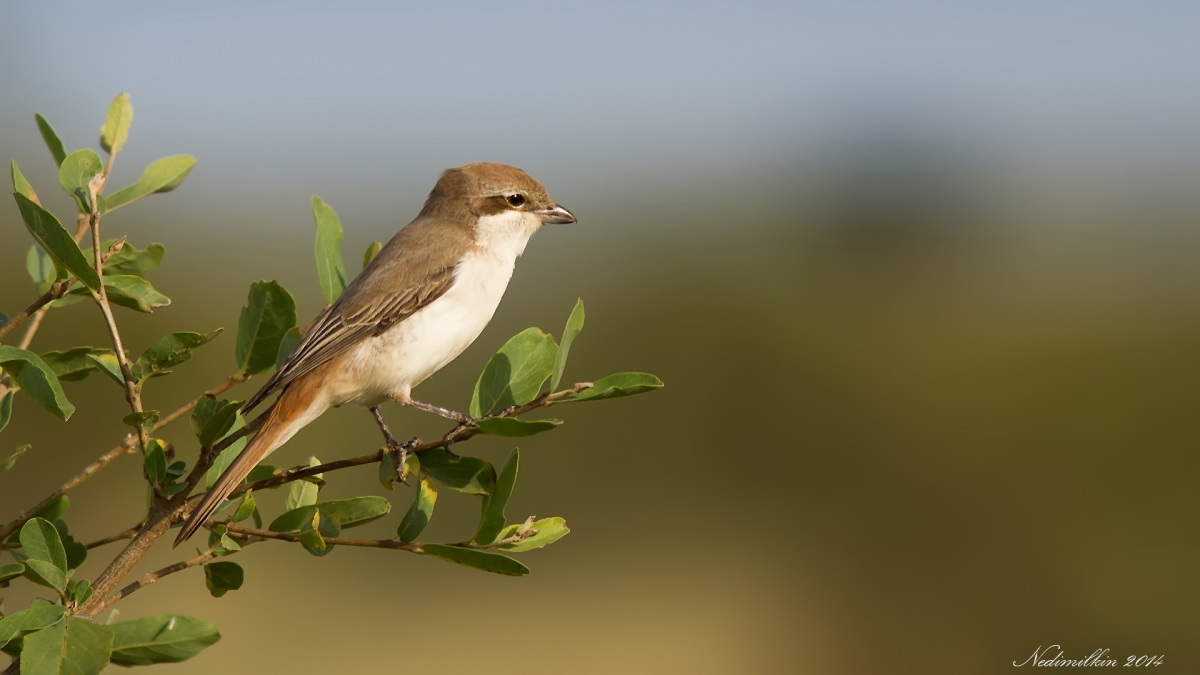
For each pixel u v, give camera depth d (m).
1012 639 17.11
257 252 18.19
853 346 19.72
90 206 5.89
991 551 18.23
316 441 16.06
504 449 18.27
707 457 19.41
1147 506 17.75
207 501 5.86
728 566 18.39
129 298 6.17
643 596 17.77
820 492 19.23
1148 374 18.39
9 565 5.27
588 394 6.00
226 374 15.13
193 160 6.93
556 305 19.77
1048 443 18.47
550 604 17.39
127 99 6.90
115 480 14.20
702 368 19.53
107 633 5.06
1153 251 22.09
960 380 19.12
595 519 18.77
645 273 20.44
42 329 13.89
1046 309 20.44
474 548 5.84
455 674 15.45
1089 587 17.34
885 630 17.19
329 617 16.17
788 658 17.00
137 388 5.84
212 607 15.38
